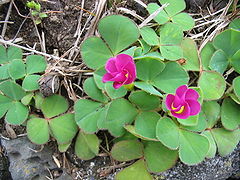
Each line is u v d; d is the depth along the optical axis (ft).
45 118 0.60
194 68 0.60
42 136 0.59
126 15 0.65
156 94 0.53
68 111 0.62
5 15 0.67
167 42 0.60
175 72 0.58
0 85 0.60
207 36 0.64
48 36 0.66
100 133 0.62
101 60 0.59
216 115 0.58
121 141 0.56
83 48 0.59
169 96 0.50
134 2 0.65
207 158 0.60
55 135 0.59
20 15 0.67
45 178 0.62
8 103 0.61
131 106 0.56
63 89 0.64
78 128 0.60
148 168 0.56
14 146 0.62
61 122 0.60
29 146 0.62
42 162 0.62
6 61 0.64
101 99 0.58
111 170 0.61
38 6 0.64
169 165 0.56
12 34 0.67
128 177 0.57
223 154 0.58
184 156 0.54
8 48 0.64
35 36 0.67
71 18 0.66
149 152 0.57
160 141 0.53
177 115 0.50
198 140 0.54
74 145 0.62
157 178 0.59
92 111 0.58
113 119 0.55
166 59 0.59
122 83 0.50
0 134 0.64
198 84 0.58
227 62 0.61
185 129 0.55
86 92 0.58
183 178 0.59
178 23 0.62
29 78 0.61
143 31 0.60
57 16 0.66
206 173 0.60
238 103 0.57
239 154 0.62
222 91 0.57
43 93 0.60
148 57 0.56
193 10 0.67
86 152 0.59
